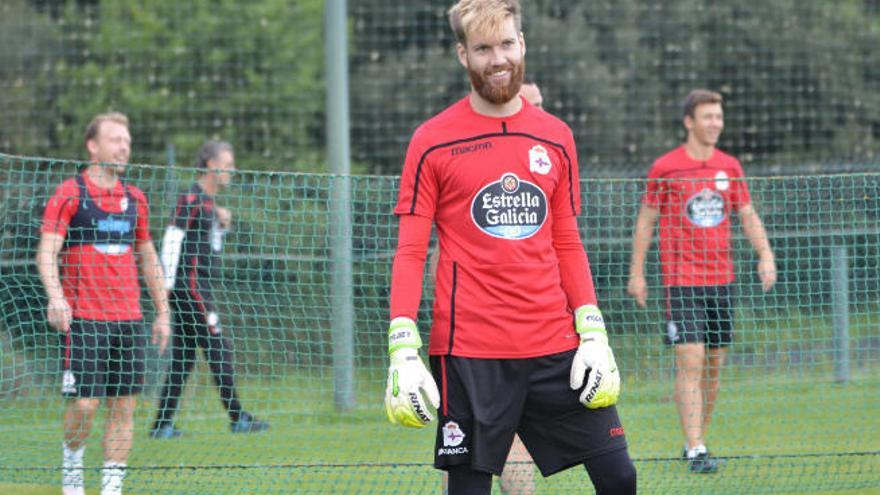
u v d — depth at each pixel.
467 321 13.53
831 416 26.36
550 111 43.06
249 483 21.50
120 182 22.16
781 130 40.62
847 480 21.22
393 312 13.48
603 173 34.50
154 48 46.22
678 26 43.81
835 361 27.06
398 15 47.44
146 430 26.03
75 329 20.91
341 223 25.88
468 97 13.95
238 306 29.16
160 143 45.22
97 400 21.00
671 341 23.47
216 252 26.72
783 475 21.78
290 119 47.94
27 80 45.41
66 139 44.91
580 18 44.34
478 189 13.46
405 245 13.57
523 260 13.52
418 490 20.86
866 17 44.62
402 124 45.66
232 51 46.41
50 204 20.88
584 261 14.09
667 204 24.25
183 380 26.11
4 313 25.38
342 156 32.94
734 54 42.56
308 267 29.92
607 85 43.34
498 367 13.52
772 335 28.12
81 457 20.92
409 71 48.00
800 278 29.33
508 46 13.23
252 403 27.81
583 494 20.48
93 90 45.69
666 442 25.06
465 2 13.39
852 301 26.78
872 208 25.31
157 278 22.52
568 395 13.63
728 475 21.94
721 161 24.61
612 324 26.89
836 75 42.19
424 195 13.59
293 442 25.34
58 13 47.91
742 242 28.31
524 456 19.08
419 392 13.15
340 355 26.81
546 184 13.65
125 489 20.97
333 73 32.91
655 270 30.11
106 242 21.16
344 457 23.88
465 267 13.55
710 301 23.97
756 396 27.83
